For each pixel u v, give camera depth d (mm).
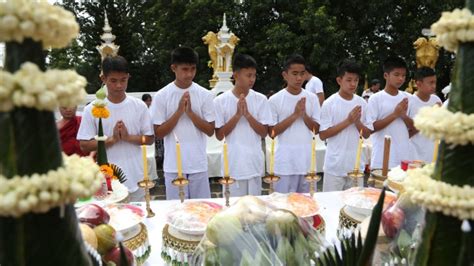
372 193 1771
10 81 512
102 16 15656
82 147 2639
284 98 3051
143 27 15836
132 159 2723
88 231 1088
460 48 665
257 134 2977
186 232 1440
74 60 15469
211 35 6176
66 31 578
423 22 9969
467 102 652
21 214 557
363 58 10430
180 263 1412
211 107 2934
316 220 1580
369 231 660
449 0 9719
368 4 10117
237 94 2973
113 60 2660
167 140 2916
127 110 2729
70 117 2873
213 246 1129
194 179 2941
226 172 1836
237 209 1192
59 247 603
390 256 1166
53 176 549
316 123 3078
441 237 708
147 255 1476
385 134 3105
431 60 3881
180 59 2803
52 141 586
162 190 4969
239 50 11125
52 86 529
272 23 10938
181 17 12047
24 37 550
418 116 710
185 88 2895
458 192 641
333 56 9758
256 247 1093
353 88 3045
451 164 682
